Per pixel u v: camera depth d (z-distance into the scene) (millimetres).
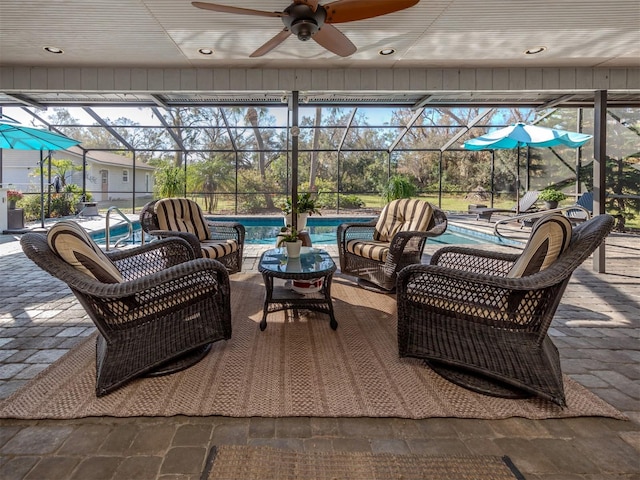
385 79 4465
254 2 2879
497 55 4016
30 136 6785
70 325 2736
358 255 3896
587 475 1349
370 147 11398
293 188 4613
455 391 1887
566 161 9750
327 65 4344
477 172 12086
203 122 10805
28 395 1814
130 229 6234
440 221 3734
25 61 4117
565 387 1936
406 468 1377
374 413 1698
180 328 2078
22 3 2838
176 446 1485
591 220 1896
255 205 11945
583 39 3564
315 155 11953
